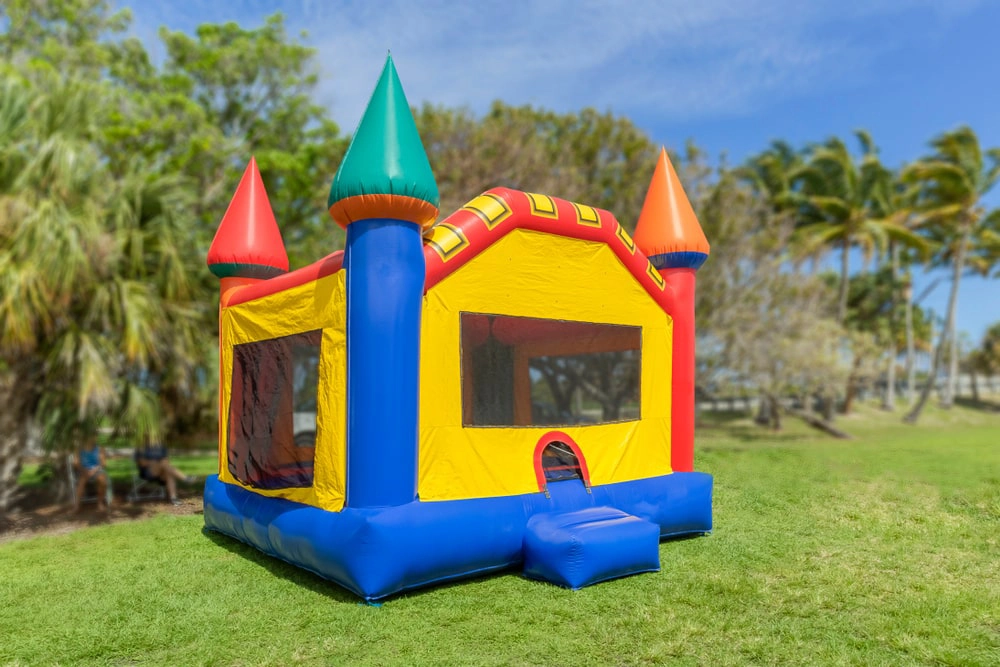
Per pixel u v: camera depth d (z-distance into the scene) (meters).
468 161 17.62
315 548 5.12
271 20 19.06
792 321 22.28
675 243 7.19
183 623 4.52
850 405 34.88
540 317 6.14
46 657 4.04
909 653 3.94
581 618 4.53
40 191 8.38
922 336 55.22
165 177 9.50
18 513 8.84
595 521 5.59
